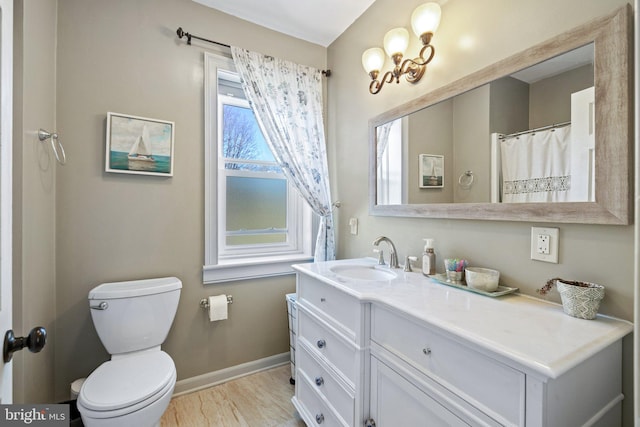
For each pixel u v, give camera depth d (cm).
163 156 172
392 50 148
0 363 64
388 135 168
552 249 97
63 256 151
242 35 199
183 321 182
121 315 148
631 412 80
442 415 81
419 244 151
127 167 163
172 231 178
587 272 90
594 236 88
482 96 118
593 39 87
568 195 92
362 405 110
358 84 196
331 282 126
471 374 75
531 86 102
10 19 71
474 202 121
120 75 164
